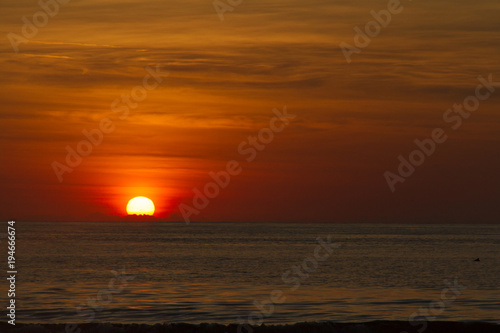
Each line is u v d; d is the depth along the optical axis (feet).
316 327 111.65
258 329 110.42
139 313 143.64
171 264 333.01
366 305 158.92
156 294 183.83
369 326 113.60
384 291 196.75
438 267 317.01
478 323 115.44
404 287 212.02
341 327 112.98
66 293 184.55
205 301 165.78
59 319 134.21
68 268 294.87
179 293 187.42
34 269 286.66
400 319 137.08
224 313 144.36
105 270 286.46
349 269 299.79
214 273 273.33
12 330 108.37
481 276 263.08
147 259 376.27
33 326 110.73
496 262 359.46
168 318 137.49
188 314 142.82
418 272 283.79
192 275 262.26
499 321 134.41
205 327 111.65
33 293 183.83
